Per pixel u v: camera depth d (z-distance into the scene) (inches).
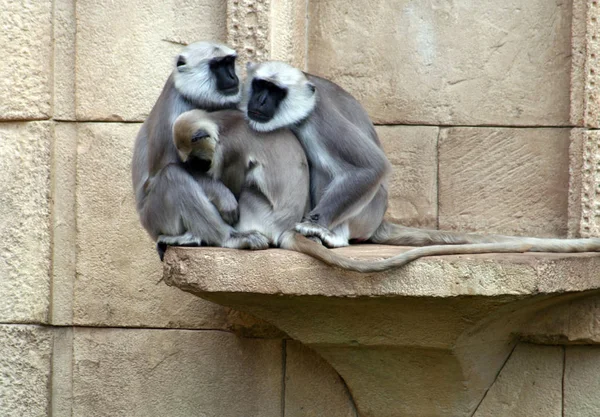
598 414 380.5
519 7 407.2
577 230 386.3
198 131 343.9
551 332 379.2
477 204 411.2
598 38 378.9
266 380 411.8
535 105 405.1
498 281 315.6
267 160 352.2
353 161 361.4
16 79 419.2
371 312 348.8
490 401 391.9
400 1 419.8
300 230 345.7
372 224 384.2
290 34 414.0
